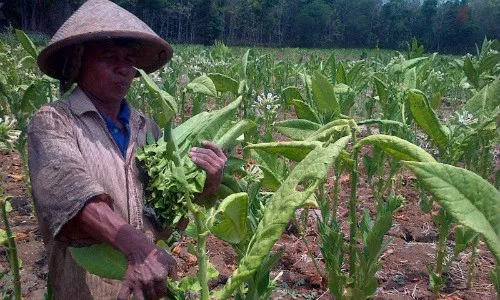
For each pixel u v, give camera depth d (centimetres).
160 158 163
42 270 314
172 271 139
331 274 219
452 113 796
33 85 310
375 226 199
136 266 137
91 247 144
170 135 130
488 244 96
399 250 352
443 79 925
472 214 98
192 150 154
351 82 480
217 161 154
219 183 158
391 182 410
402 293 299
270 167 218
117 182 189
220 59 991
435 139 227
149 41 192
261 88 859
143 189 198
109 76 190
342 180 481
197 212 130
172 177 146
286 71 870
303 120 230
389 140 157
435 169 100
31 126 178
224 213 124
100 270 143
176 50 1569
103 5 188
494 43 702
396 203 237
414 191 459
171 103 125
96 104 197
